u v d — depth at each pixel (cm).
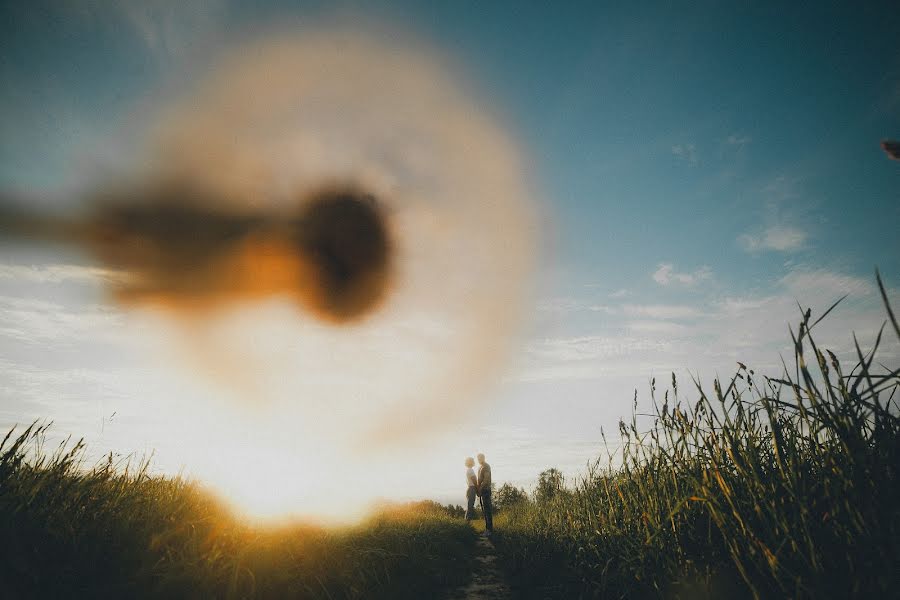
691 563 197
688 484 222
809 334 141
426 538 562
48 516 216
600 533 318
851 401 130
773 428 156
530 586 366
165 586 201
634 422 284
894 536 116
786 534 142
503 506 1480
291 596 247
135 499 286
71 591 182
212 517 307
